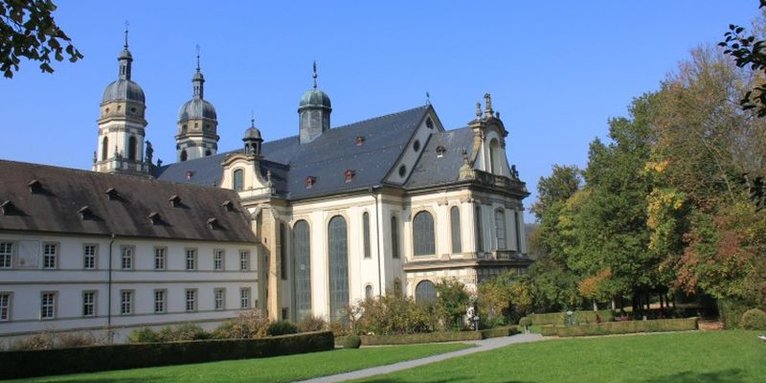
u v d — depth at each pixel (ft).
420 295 244.63
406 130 266.98
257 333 175.32
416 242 250.16
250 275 246.47
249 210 263.29
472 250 235.40
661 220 177.58
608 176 206.28
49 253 185.06
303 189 269.44
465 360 117.70
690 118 164.04
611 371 91.15
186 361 143.84
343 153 278.05
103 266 197.57
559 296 247.09
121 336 198.59
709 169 171.01
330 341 176.76
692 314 235.20
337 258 254.06
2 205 178.19
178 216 228.22
